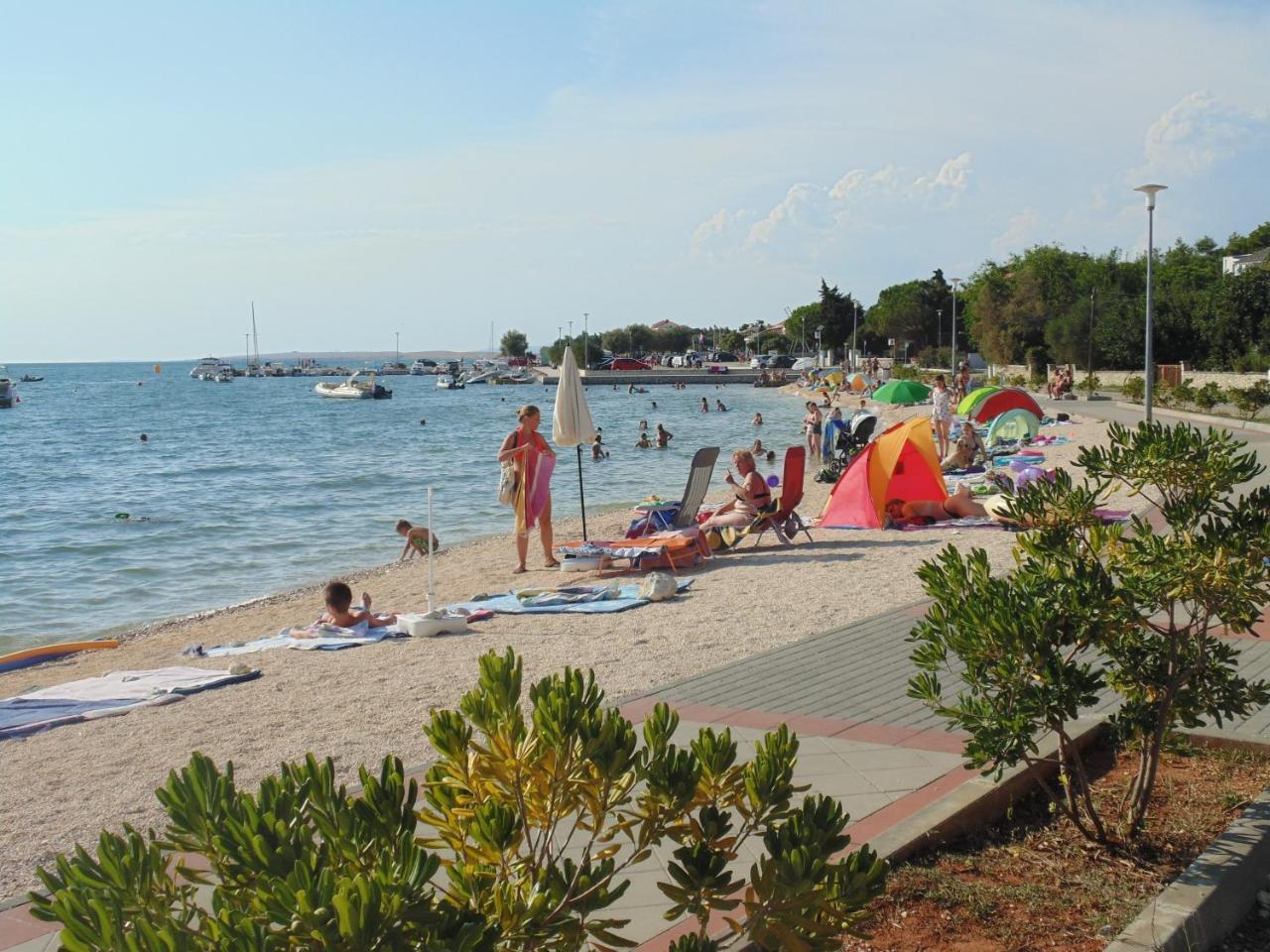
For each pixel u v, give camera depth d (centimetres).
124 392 14338
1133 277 7944
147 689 930
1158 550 454
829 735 693
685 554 1453
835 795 583
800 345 15938
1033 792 562
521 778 306
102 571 1891
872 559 1412
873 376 8950
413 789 286
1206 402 4081
